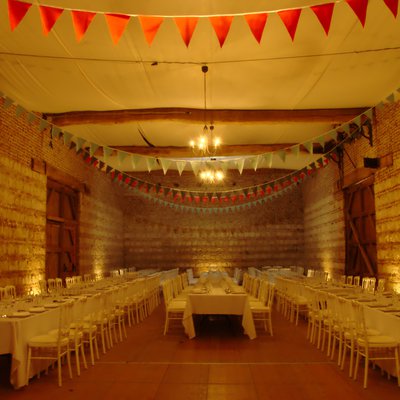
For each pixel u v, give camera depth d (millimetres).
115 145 12930
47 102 9008
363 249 10875
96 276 13156
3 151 8195
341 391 4371
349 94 8711
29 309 5305
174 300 8328
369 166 9445
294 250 17219
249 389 4453
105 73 7602
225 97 8930
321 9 3627
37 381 4777
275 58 7062
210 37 6363
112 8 5582
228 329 7777
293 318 8750
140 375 4965
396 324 4617
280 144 12797
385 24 5988
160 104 9383
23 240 8914
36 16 5691
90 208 13758
